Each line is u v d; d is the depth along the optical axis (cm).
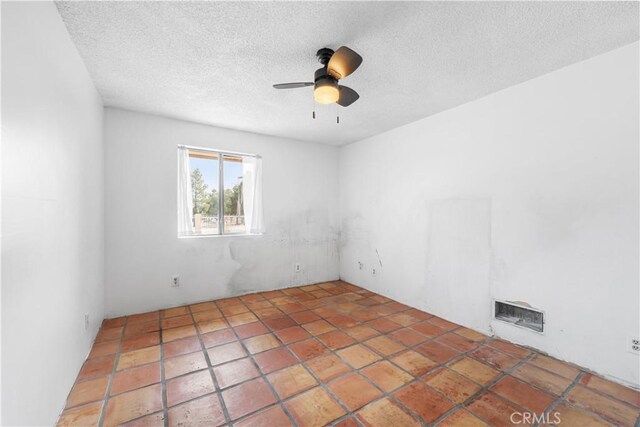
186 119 337
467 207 283
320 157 459
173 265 337
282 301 363
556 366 210
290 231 429
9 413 104
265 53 200
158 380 193
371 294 395
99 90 259
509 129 250
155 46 192
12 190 108
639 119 183
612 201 194
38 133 132
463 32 176
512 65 214
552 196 223
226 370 205
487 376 198
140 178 317
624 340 189
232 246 378
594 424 154
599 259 200
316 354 229
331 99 199
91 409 164
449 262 300
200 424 154
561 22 166
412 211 345
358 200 437
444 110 306
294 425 153
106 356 223
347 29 174
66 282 171
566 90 215
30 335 122
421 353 231
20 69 115
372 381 193
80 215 203
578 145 209
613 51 193
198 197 374
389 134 379
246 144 389
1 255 101
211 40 185
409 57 204
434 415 161
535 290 233
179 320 297
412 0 149
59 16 159
